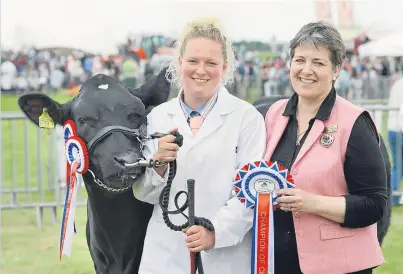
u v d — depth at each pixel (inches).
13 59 1402.6
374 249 138.0
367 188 134.5
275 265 141.5
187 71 137.3
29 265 291.9
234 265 141.3
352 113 135.6
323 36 134.4
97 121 148.3
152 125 144.9
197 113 142.1
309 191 135.0
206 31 136.9
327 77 135.8
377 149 135.6
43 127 160.9
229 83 159.3
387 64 1172.5
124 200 153.4
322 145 135.3
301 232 136.0
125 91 153.6
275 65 1149.1
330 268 135.0
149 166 134.0
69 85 1344.7
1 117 382.3
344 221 133.3
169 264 141.1
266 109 185.5
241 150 141.4
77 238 339.3
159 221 142.7
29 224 372.8
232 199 137.9
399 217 378.3
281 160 139.3
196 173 139.2
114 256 161.3
